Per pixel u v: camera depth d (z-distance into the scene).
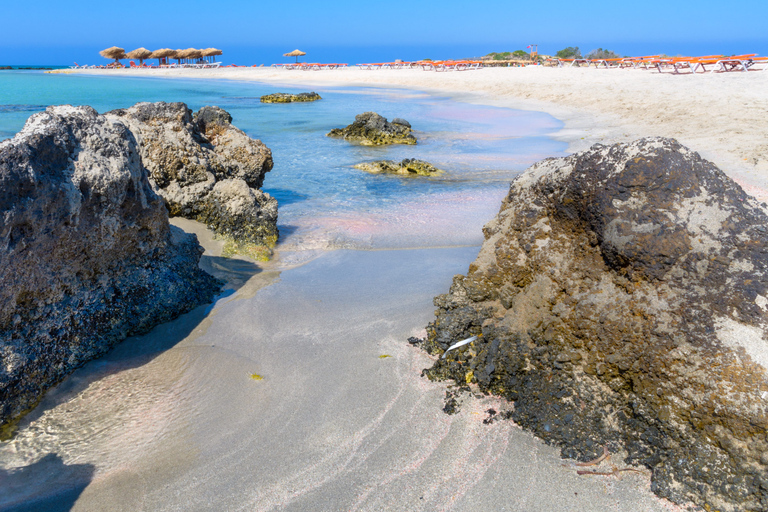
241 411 3.76
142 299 4.86
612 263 3.60
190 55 76.25
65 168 4.05
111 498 3.02
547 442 3.40
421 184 10.95
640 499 2.97
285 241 7.45
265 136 17.47
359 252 7.00
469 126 19.08
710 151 11.31
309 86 42.19
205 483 3.12
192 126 8.16
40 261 3.84
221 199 7.29
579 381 3.55
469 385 3.98
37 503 2.99
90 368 4.24
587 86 25.03
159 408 3.80
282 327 4.91
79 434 3.53
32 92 33.62
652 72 28.89
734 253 3.22
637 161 3.56
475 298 4.44
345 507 2.95
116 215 4.47
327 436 3.49
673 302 3.28
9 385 3.61
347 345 4.58
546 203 4.19
